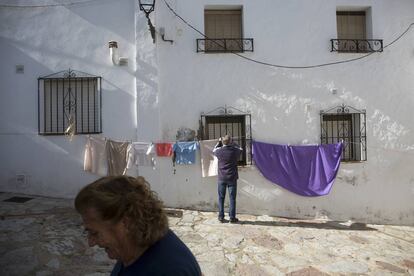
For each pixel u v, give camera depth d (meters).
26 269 4.49
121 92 7.88
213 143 7.71
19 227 5.85
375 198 8.31
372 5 8.46
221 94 8.04
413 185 8.47
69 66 7.89
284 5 8.24
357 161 8.25
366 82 8.39
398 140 8.45
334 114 8.30
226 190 7.63
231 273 4.94
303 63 8.23
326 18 8.33
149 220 1.34
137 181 1.44
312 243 6.39
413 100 8.53
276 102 8.15
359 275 5.15
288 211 8.05
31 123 7.83
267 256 5.61
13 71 7.87
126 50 7.91
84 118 7.90
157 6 7.90
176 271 1.27
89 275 4.47
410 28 8.60
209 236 6.30
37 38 7.90
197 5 8.03
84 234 5.69
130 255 1.37
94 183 1.37
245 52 8.10
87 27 7.92
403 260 5.86
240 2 8.12
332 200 8.16
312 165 8.02
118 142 7.46
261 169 7.89
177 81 7.95
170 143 7.58
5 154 7.84
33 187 7.80
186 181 7.80
